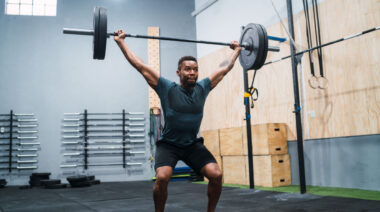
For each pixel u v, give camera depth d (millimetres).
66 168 4992
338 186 3242
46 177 4633
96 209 2594
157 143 1505
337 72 3279
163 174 1328
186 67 1454
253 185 3514
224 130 4305
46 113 5055
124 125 5215
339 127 3250
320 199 2637
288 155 3750
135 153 5199
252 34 2039
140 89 5402
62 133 5047
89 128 5129
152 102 5383
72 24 5324
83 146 5062
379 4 2941
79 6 5391
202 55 5574
